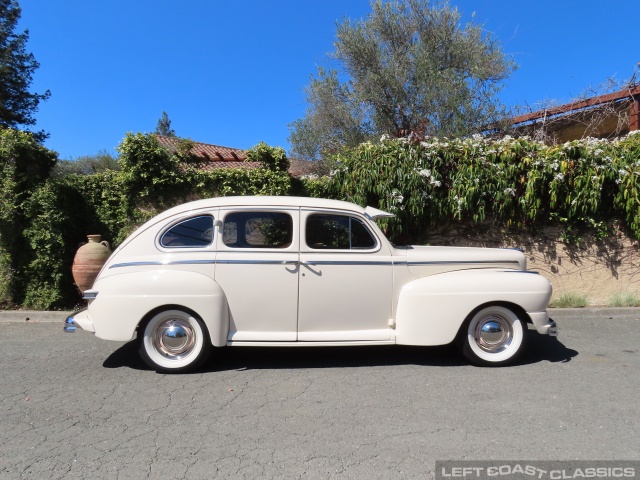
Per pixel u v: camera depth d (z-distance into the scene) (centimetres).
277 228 510
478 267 536
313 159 1516
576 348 604
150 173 836
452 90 1281
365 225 521
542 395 445
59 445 352
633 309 789
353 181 827
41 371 517
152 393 452
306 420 393
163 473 314
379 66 1363
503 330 527
